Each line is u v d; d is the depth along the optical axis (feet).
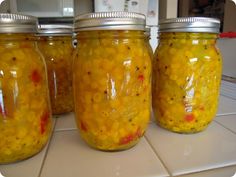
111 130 0.61
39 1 2.92
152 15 2.62
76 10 3.35
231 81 1.30
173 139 0.71
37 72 0.59
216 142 0.69
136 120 0.62
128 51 0.59
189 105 0.71
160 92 0.75
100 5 2.65
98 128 0.61
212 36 0.71
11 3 2.87
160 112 0.76
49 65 0.82
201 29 0.68
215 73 0.72
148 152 0.63
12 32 0.52
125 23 0.56
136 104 0.62
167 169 0.55
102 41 0.59
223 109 0.99
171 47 0.71
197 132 0.76
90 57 0.59
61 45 0.86
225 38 1.39
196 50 0.70
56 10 2.95
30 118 0.57
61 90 0.86
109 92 0.59
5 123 0.54
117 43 0.59
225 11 1.67
